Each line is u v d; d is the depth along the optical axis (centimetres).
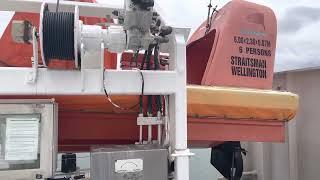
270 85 169
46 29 101
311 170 219
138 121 133
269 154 246
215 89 151
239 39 165
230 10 166
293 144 232
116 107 145
